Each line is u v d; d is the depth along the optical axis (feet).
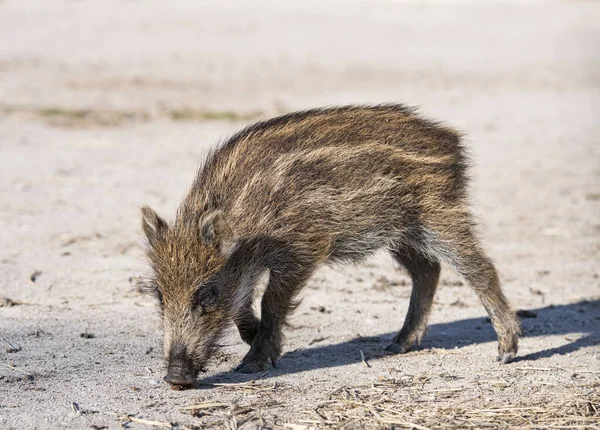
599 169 107.55
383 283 65.00
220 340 44.80
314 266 45.93
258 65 169.78
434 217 48.60
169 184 92.53
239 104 137.08
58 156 102.58
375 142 47.42
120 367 45.39
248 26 209.26
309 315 56.75
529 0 264.52
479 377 44.57
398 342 50.21
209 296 42.70
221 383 43.24
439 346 51.34
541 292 63.87
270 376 44.70
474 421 38.14
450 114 138.00
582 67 184.65
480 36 214.48
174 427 37.42
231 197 45.03
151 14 215.92
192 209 44.65
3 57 163.32
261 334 45.88
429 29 219.61
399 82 162.61
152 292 45.16
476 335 53.72
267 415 38.68
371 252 48.42
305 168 45.70
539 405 40.09
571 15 245.04
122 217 79.56
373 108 49.90
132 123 123.34
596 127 133.39
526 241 77.56
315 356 48.52
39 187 88.63
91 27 197.26
